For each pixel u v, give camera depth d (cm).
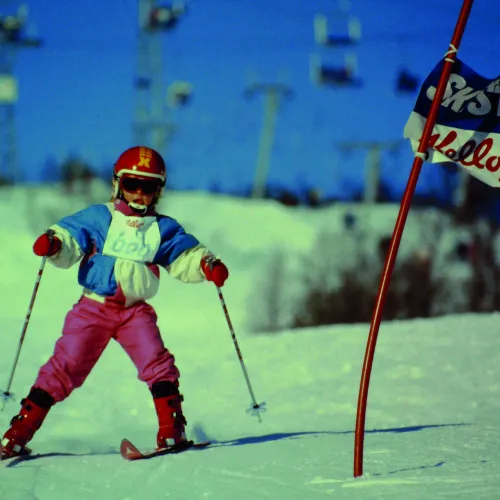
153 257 1625
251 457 1506
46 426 2119
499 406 2344
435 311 7994
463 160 1462
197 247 1658
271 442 1648
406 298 8012
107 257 1597
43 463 1513
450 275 8250
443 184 9750
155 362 1619
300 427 2122
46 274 8912
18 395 2623
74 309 1625
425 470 1357
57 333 5328
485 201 9088
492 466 1371
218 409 2423
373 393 2569
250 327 7350
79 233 1588
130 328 1622
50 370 1598
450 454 1500
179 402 1630
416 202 10319
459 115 1459
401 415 2242
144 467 1457
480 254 8344
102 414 2291
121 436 2036
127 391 2625
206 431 2114
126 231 1609
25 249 9731
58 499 1295
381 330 4006
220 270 1627
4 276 8769
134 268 1598
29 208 12238
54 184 13425
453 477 1302
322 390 2641
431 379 2769
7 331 5378
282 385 2761
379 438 1688
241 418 2278
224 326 7169
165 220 1648
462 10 1413
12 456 1573
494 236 8612
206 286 8675
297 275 8300
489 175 1466
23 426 1584
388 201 15288
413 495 1217
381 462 1446
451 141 1456
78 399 2481
